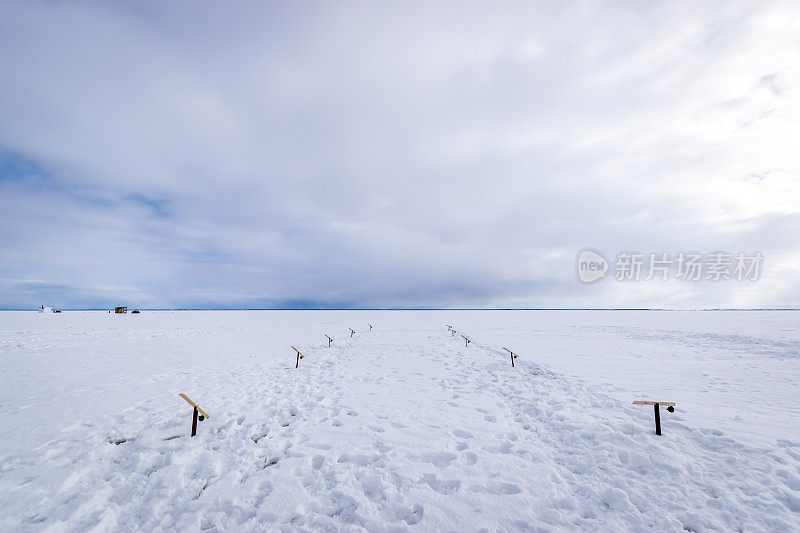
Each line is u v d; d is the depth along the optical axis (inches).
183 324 1263.5
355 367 445.1
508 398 297.7
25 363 460.4
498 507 138.4
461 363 470.0
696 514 133.2
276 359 503.5
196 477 160.9
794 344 612.1
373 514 134.9
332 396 304.7
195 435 205.8
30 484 148.2
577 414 245.0
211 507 138.9
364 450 192.4
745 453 184.9
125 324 1217.4
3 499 136.5
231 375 390.9
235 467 170.7
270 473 165.6
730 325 1106.1
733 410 259.8
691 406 270.4
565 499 144.4
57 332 873.5
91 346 636.7
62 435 206.8
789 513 133.6
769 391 320.2
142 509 136.0
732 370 419.8
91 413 248.8
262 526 128.0
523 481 157.8
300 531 125.4
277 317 2127.2
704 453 186.1
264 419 241.0
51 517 127.0
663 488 152.2
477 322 1514.5
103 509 134.2
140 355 534.6
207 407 265.1
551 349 608.1
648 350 593.6
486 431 219.8
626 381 360.8
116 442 201.9
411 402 285.3
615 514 135.2
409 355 545.6
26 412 251.3
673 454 179.0
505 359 499.2
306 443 202.1
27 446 189.8
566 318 1873.8
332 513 136.6
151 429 217.2
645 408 260.8
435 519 131.3
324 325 1289.4
